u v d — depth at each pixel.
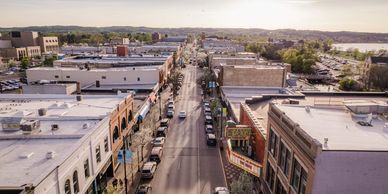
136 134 47.75
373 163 17.50
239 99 62.00
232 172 39.88
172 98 78.38
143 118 56.00
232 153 34.00
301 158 20.03
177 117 63.62
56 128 31.55
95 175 31.23
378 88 104.50
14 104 42.22
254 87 71.06
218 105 61.97
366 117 24.95
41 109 35.97
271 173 28.17
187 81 107.81
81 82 71.00
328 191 17.91
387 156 17.44
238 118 47.84
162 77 83.25
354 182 17.78
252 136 35.44
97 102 44.06
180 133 53.91
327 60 191.75
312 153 18.14
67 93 53.00
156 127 56.44
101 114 37.44
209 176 38.72
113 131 38.47
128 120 47.09
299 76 124.69
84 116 35.47
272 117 27.39
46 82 57.84
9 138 29.16
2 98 45.34
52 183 22.25
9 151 26.55
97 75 71.19
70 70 70.62
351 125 22.86
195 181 37.41
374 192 17.98
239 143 37.38
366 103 26.23
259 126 33.88
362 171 17.62
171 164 41.94
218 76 80.69
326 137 19.92
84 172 28.52
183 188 35.75
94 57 102.50
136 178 38.03
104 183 35.50
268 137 28.66
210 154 45.38
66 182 24.77
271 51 186.88
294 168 21.98
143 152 45.59
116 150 39.59
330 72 139.75
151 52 135.12
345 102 27.25
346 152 17.36
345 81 101.50
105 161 34.66
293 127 21.94
